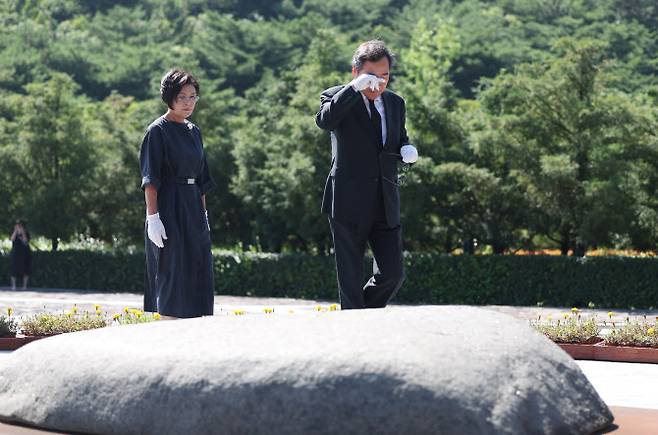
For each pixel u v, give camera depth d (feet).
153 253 41.83
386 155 36.11
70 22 505.25
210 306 42.04
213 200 178.40
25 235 161.07
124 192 177.88
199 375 22.62
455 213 152.05
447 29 372.38
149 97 382.63
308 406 21.65
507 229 152.87
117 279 163.84
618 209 134.51
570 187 137.39
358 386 21.57
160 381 22.98
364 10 451.94
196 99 42.09
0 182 180.04
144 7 525.75
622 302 131.85
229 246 181.68
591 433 24.13
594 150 139.03
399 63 381.60
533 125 141.38
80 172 177.68
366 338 22.82
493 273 138.82
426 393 21.33
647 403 35.81
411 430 21.18
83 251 167.02
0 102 187.01
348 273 36.32
